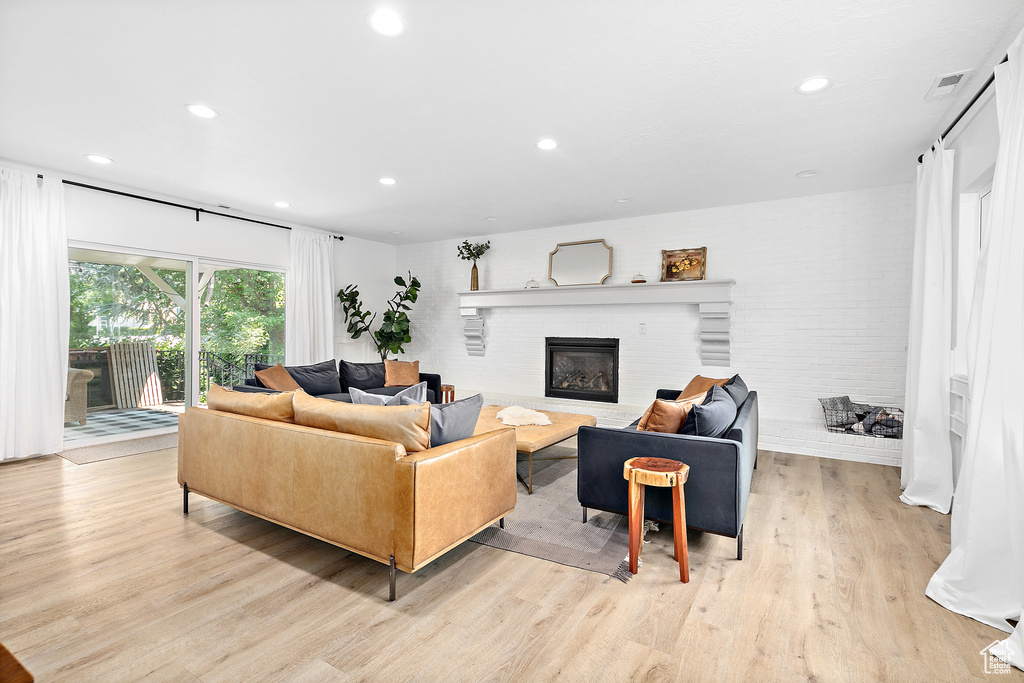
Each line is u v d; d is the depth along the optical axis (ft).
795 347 16.16
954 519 7.57
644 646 6.03
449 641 6.12
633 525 7.86
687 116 10.00
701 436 8.75
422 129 10.69
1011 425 6.22
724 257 17.20
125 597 7.00
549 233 20.89
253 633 6.23
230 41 7.41
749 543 8.98
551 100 9.30
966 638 6.15
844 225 15.42
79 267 14.80
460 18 6.81
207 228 17.54
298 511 8.13
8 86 8.84
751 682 5.40
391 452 7.01
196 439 9.93
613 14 6.71
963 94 9.03
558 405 19.43
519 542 8.98
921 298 11.51
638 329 19.01
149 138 11.25
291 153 12.19
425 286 24.64
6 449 13.32
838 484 12.34
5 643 5.97
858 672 5.55
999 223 7.14
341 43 7.45
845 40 7.34
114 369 15.65
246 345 19.03
